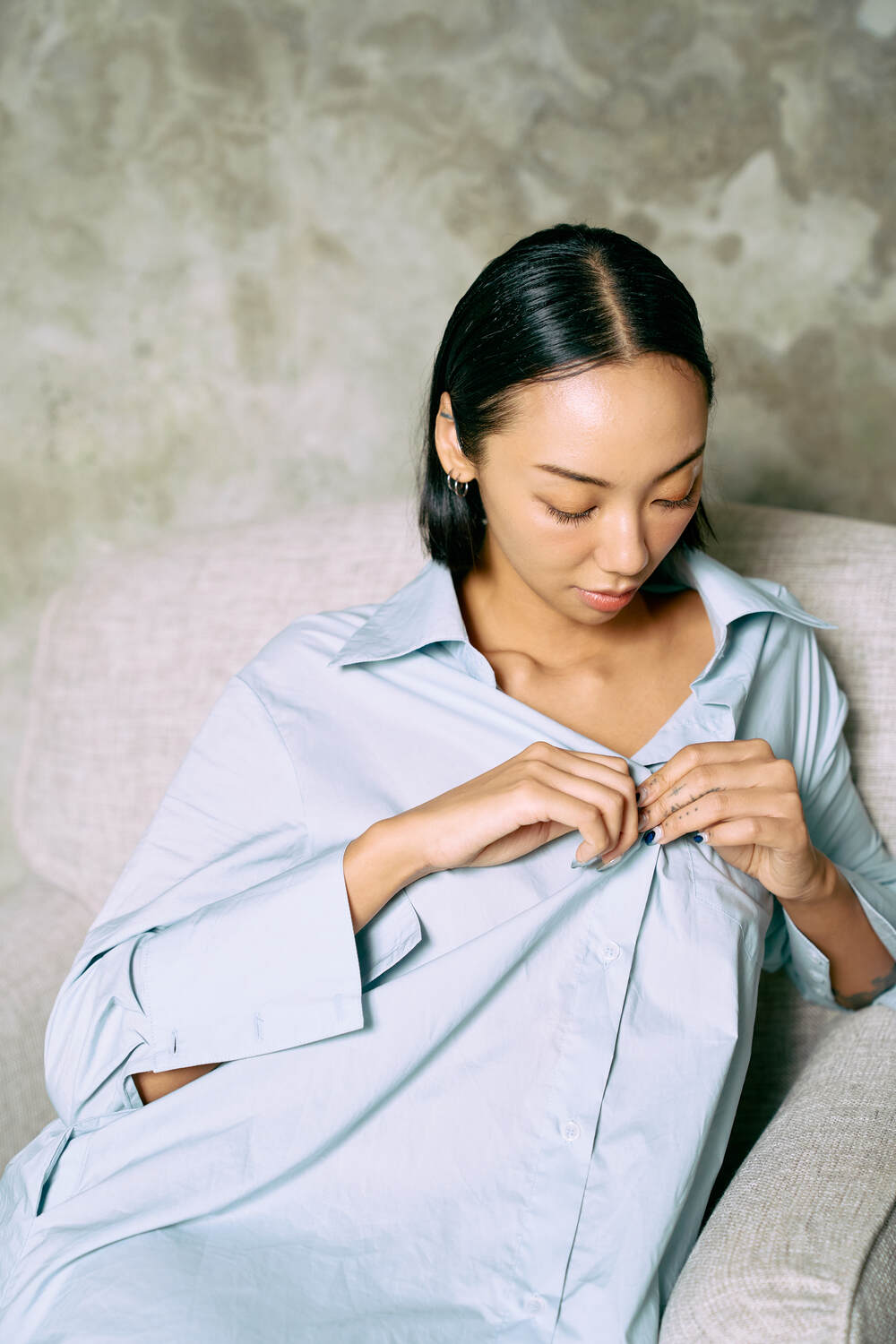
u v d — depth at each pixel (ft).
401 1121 3.51
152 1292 3.27
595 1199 3.43
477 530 3.95
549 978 3.55
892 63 5.93
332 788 3.75
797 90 5.98
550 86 6.10
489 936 3.51
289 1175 3.50
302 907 3.48
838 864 4.24
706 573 3.95
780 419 6.28
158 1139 3.51
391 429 6.49
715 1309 3.09
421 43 6.12
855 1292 3.02
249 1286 3.34
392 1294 3.41
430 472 3.93
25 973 4.40
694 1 5.94
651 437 3.25
